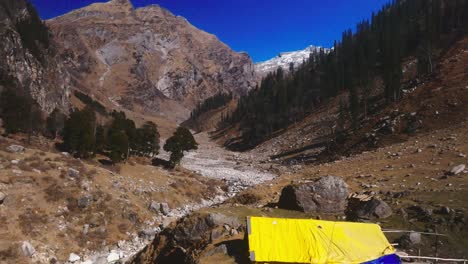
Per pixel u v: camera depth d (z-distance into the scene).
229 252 15.56
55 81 90.06
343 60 129.75
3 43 68.94
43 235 29.50
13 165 35.69
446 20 106.62
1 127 52.25
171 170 58.62
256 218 15.18
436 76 66.81
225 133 163.25
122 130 59.22
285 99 127.44
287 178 41.56
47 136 57.81
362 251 14.20
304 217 21.31
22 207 31.09
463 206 19.75
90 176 39.66
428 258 14.65
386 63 95.06
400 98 68.19
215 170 72.38
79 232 31.52
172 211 41.81
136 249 31.06
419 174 29.94
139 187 44.31
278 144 97.94
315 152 74.44
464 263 14.48
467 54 71.75
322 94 120.00
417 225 18.41
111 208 35.91
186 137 63.44
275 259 13.60
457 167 28.06
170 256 19.59
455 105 50.84
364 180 31.98
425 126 49.97
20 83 69.38
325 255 13.69
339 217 21.44
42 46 92.62
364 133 60.03
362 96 89.75
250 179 62.16
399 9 145.38
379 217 20.12
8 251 26.02
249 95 190.88
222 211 21.75
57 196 34.03
